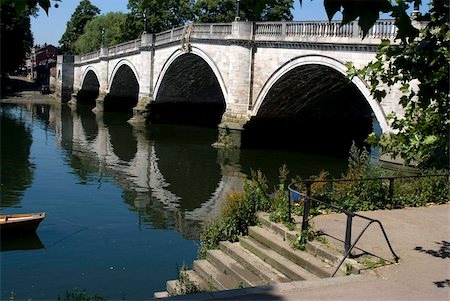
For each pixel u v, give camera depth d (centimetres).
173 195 2295
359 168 1423
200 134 4378
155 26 6969
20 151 3350
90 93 7600
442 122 748
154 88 4844
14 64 7669
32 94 8531
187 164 2991
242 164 2967
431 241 955
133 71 5466
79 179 2581
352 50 2506
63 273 1362
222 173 2750
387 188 1271
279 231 1001
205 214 1992
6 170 2727
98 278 1334
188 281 980
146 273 1376
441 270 809
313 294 698
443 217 1138
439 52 682
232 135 3397
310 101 3428
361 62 2459
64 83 7775
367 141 860
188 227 1812
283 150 3444
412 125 792
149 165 2970
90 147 3597
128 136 4162
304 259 881
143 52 4869
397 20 457
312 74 2975
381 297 694
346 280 758
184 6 6744
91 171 2789
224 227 1146
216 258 1019
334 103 3569
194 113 5244
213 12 6412
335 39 2578
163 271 1393
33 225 1636
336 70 2709
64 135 4169
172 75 4650
